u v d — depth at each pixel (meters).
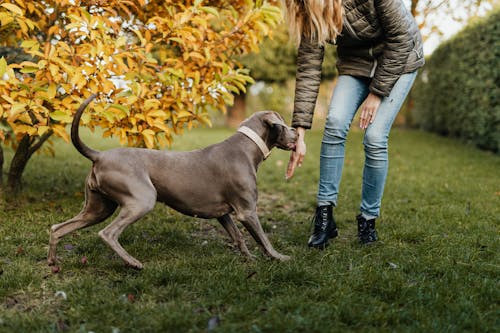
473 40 9.73
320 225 3.42
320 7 2.89
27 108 3.49
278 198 5.50
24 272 2.84
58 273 2.89
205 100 4.27
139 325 2.23
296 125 3.38
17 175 4.78
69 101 3.61
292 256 3.19
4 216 4.05
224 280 2.70
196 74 3.99
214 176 3.01
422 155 9.38
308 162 8.47
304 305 2.40
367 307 2.43
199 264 3.03
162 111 3.81
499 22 8.42
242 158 3.09
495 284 2.70
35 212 4.23
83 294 2.54
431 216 4.36
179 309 2.34
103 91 3.63
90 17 3.52
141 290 2.61
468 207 4.66
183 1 4.29
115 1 3.82
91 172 2.87
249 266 3.01
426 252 3.30
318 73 3.37
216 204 3.07
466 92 10.28
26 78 3.59
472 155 9.26
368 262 3.04
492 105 9.08
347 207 4.88
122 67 3.66
